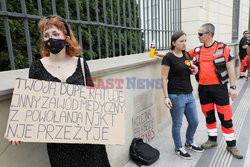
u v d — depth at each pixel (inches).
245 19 396.2
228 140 112.6
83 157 61.3
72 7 142.9
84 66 64.9
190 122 111.8
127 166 106.8
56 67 60.5
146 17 146.1
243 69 299.7
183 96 104.0
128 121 108.5
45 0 126.3
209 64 108.7
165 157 113.6
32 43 124.1
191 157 112.1
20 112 54.6
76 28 138.2
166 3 163.9
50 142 56.9
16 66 119.0
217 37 251.4
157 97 137.3
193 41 196.2
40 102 56.5
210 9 219.5
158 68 135.2
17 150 63.0
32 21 121.4
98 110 61.1
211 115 118.1
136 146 108.4
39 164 69.6
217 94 109.4
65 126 57.6
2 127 58.9
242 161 107.0
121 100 63.7
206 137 134.2
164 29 164.6
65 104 58.6
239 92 231.8
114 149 98.5
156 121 135.7
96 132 59.7
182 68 100.9
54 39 56.9
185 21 197.5
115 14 158.6
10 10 110.7
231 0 295.4
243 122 153.4
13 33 115.1
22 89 55.7
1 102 57.9
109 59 113.5
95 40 153.0
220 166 104.0
